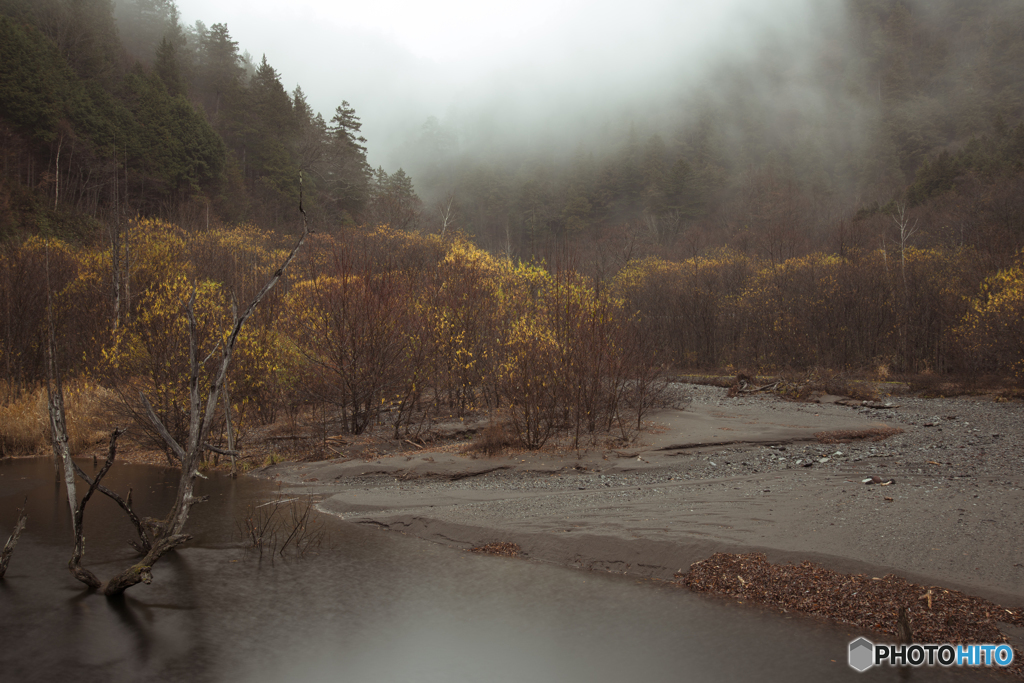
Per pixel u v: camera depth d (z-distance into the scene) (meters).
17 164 37.62
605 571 6.56
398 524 8.28
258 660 4.80
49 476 11.50
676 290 39.12
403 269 17.20
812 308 31.14
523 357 12.72
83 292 19.05
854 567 5.75
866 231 47.12
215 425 13.00
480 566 6.78
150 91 52.84
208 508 9.25
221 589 6.18
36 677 4.55
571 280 13.98
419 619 5.46
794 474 9.77
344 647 4.98
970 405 19.19
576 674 4.48
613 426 14.41
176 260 23.08
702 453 12.09
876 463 10.48
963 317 25.38
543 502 8.66
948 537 6.20
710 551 6.41
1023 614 4.90
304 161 70.31
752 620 5.27
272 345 14.34
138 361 12.44
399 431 14.45
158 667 4.69
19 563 6.93
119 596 6.03
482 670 4.57
